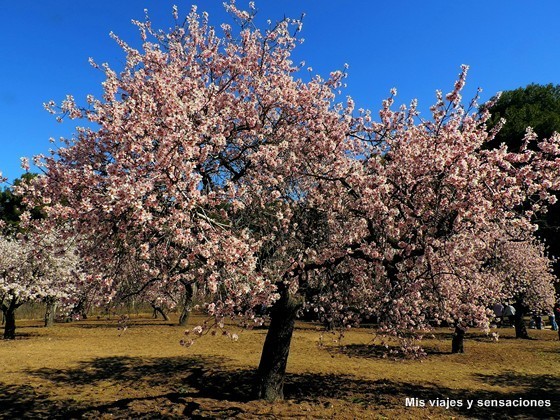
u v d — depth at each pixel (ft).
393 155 28.27
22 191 21.81
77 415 25.21
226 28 31.17
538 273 68.44
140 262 23.25
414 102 31.04
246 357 46.09
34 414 25.40
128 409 26.32
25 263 60.39
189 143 19.34
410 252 24.00
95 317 116.06
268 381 28.22
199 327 23.45
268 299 23.53
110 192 17.49
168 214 20.04
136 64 29.07
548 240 79.36
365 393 30.40
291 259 27.32
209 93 26.91
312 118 30.60
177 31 31.48
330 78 33.63
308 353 48.88
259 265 25.32
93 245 23.48
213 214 23.66
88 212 20.04
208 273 21.50
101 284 22.03
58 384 33.09
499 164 24.07
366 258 25.98
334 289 32.04
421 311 31.86
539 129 79.77
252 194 26.94
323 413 25.30
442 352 50.65
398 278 25.00
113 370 38.58
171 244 22.15
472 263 31.17
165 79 24.77
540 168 24.18
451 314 33.27
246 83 30.35
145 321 97.14
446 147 24.54
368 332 71.87
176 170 19.38
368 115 32.81
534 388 32.83
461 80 24.99
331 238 27.96
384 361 44.19
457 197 23.58
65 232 22.21
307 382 33.42
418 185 26.37
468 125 26.23
